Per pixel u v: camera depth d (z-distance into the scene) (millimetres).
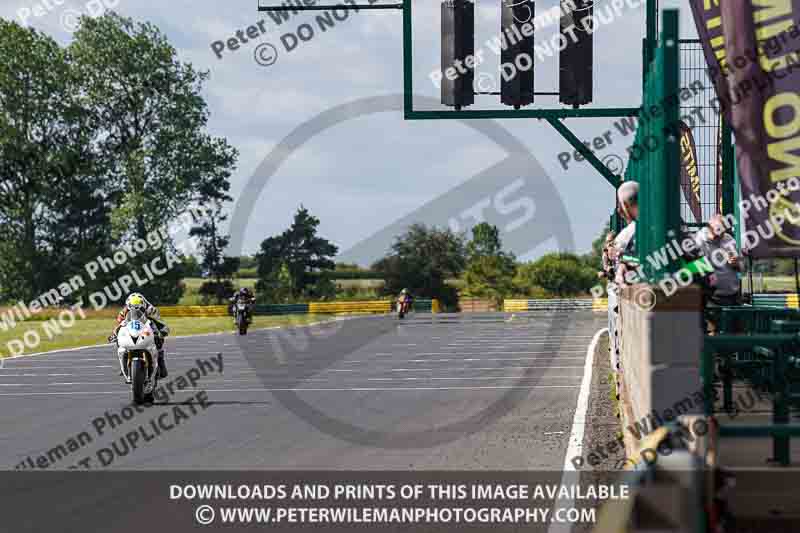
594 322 104688
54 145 149125
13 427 28016
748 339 15195
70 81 147250
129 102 146875
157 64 147250
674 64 14914
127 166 143375
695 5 19703
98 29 147500
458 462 20812
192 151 146625
